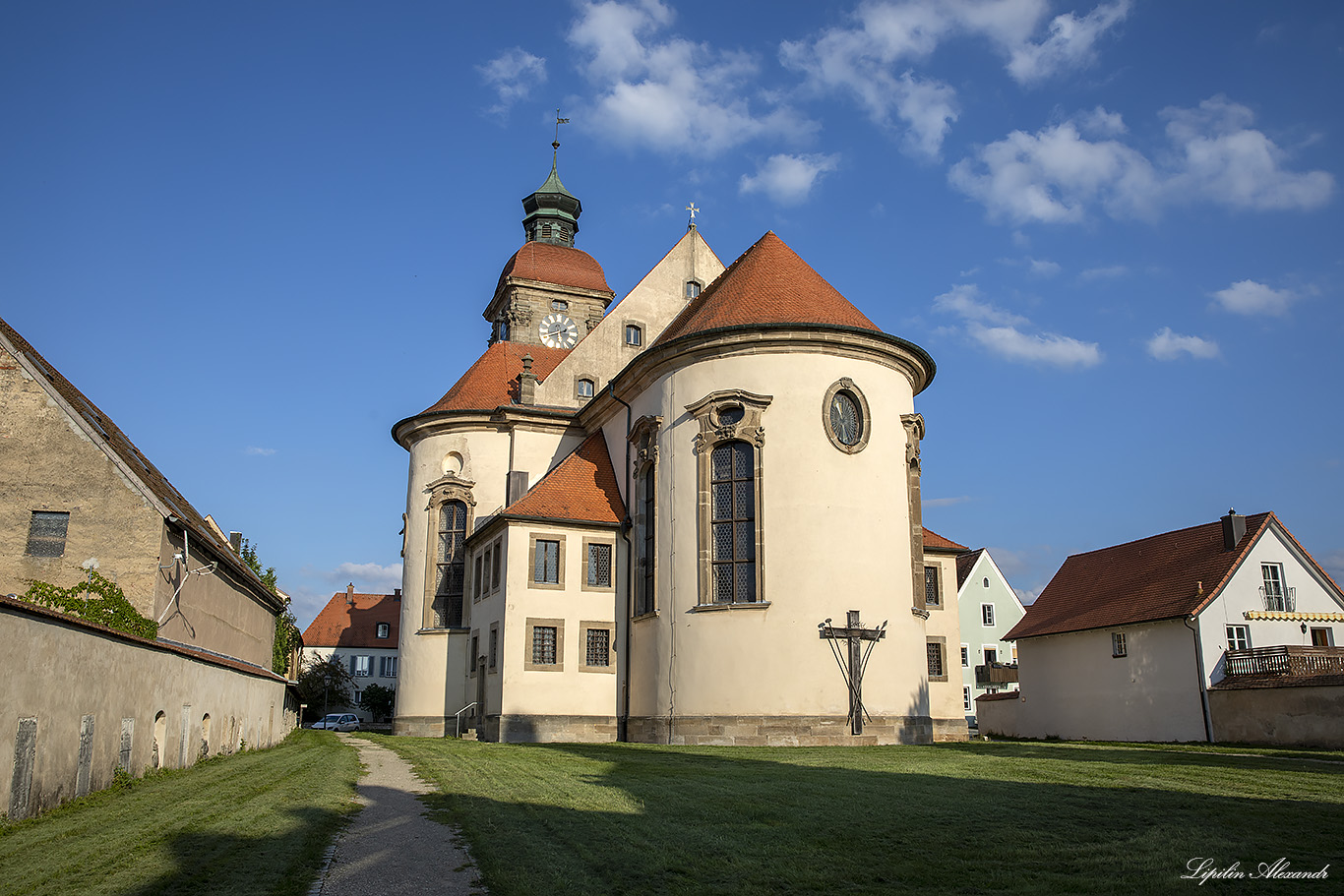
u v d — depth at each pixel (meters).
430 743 38.22
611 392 44.78
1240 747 37.28
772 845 12.52
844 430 37.53
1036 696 55.38
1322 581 47.56
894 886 10.37
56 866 10.92
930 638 46.34
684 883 10.41
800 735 34.56
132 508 26.16
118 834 12.87
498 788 18.64
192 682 23.69
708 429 37.75
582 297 67.19
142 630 25.48
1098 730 50.38
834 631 35.25
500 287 68.81
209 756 25.73
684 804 16.36
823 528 36.09
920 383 41.22
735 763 25.14
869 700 35.22
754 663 35.47
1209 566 47.69
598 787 18.89
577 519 42.22
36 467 26.05
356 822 14.34
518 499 48.47
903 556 37.44
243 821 13.91
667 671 37.47
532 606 41.19
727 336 37.81
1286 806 15.82
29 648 14.52
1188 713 45.09
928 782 19.92
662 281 54.94
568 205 71.56
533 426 50.97
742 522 37.12
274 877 10.38
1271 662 43.19
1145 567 52.41
